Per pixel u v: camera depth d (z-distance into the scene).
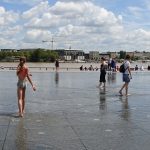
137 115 13.55
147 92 22.44
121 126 11.41
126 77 20.33
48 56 138.00
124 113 13.98
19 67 13.30
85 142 9.36
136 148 8.80
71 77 39.09
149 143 9.29
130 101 17.78
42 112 14.04
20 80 13.20
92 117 13.02
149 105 16.36
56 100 17.91
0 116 13.08
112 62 53.84
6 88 24.27
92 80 33.81
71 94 20.84
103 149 8.72
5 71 55.81
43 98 18.69
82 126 11.38
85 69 66.38
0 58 130.50
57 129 10.89
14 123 11.77
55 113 13.84
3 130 10.70
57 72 54.53
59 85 27.41
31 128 11.01
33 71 58.22
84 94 20.92
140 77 41.38
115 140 9.58
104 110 14.73
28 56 133.50
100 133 10.39
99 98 18.97
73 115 13.43
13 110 14.48
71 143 9.25
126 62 20.34
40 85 27.19
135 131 10.68
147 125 11.62
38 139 9.63
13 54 133.62
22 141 9.40
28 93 21.08
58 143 9.24
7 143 9.18
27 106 15.65
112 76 42.47
